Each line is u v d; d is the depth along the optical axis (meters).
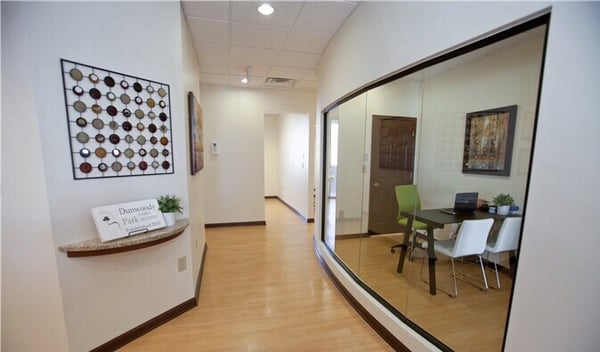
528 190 1.07
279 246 4.06
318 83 3.69
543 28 1.11
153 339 1.99
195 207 2.76
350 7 2.28
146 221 1.89
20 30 1.45
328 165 3.56
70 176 1.64
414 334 1.76
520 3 1.05
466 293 1.93
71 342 1.68
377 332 2.08
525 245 1.09
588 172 0.92
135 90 1.90
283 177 7.29
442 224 2.22
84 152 1.69
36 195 1.53
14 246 1.51
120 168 1.86
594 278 0.94
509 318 1.18
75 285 1.68
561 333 1.02
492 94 1.73
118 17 1.80
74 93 1.63
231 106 4.93
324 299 2.57
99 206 1.76
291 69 3.87
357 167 3.11
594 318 0.96
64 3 1.57
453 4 1.34
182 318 2.24
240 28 2.61
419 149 2.47
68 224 1.64
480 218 1.87
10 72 1.43
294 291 2.72
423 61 1.59
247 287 2.80
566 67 0.94
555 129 0.98
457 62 1.78
